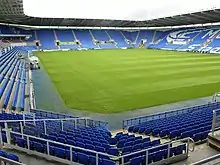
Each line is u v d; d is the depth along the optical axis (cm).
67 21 7181
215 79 2919
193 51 6600
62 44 7550
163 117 1719
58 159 808
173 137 1142
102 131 1298
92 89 2509
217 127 949
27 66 3688
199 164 467
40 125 1301
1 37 6719
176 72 3369
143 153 848
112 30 8981
